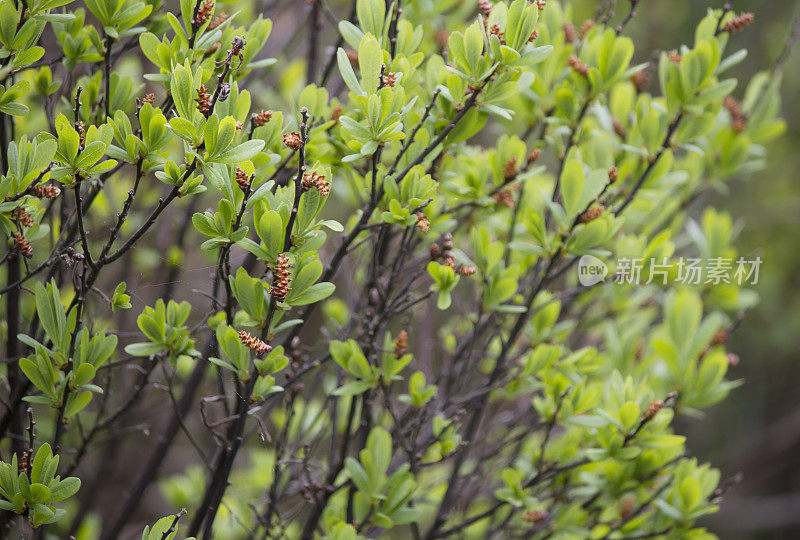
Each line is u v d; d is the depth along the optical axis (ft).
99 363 4.28
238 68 4.35
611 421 4.42
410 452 4.45
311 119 4.38
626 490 4.52
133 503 4.58
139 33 4.38
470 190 4.42
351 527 4.34
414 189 4.28
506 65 4.25
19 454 4.45
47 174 4.18
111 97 4.36
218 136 4.14
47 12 4.30
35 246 4.48
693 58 4.46
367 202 4.39
